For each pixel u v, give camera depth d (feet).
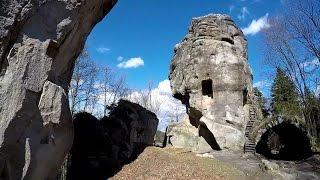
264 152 115.55
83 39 52.29
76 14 43.93
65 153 46.80
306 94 122.62
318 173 80.28
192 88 116.88
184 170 78.07
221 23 122.72
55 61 43.21
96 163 75.82
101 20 57.93
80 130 80.59
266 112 145.07
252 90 122.11
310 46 107.04
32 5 37.96
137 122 100.27
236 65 114.83
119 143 88.89
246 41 130.52
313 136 119.75
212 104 113.91
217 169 81.35
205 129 114.32
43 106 39.55
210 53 117.29
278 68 136.98
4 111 34.71
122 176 73.67
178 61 126.52
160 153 90.07
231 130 108.27
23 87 36.88
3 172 35.14
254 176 78.89
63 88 46.16
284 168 85.10
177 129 119.24
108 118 93.61
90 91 134.41
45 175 43.09
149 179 71.77
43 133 40.06
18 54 36.86
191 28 127.95
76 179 72.28
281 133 115.55
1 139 34.14
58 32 41.39
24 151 37.04
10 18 35.83
